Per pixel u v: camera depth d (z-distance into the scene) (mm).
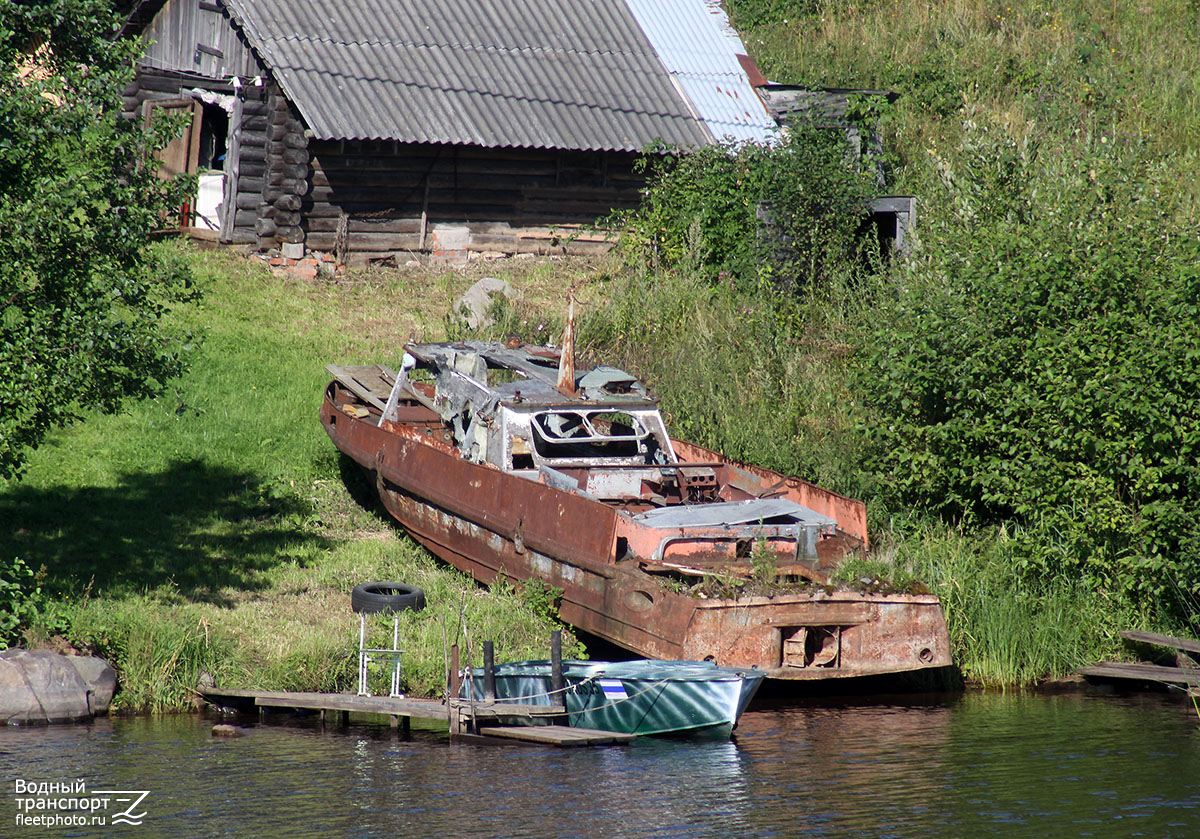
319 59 76562
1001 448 47469
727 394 59906
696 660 37406
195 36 84188
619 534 41594
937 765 33344
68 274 39562
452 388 51125
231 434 57906
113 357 39625
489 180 81125
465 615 43188
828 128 80562
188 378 61625
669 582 39031
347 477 56375
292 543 49906
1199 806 29859
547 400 47375
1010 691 43656
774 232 72938
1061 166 57438
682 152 81562
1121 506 45094
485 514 45312
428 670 40062
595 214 84250
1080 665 45156
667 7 93312
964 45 104812
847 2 118500
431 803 29953
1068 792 30953
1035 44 104125
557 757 34250
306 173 75625
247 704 39188
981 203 57156
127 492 52594
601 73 85438
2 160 39312
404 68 78812
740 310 68562
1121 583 46031
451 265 79875
